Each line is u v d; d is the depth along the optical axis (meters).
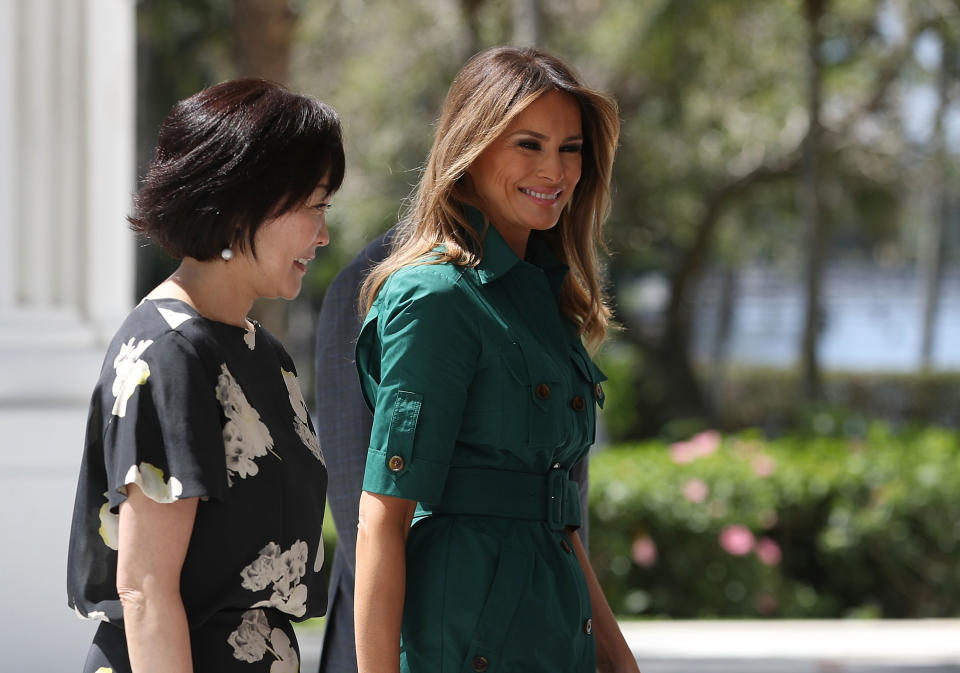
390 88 36.94
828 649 14.68
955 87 40.28
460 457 5.51
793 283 76.31
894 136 42.56
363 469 6.60
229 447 4.84
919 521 18.81
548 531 5.66
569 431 5.69
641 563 18.03
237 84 5.01
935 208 64.19
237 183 4.84
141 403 4.66
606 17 36.81
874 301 83.00
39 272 10.49
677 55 36.81
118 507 4.77
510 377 5.49
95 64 10.74
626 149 40.66
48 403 10.08
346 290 6.72
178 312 4.89
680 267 47.28
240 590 4.82
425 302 5.38
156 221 4.92
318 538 5.24
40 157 10.52
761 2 36.31
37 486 9.41
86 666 4.88
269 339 5.39
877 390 55.38
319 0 35.12
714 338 69.31
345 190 36.91
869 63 40.72
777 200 47.66
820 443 21.86
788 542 19.08
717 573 18.17
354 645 6.61
